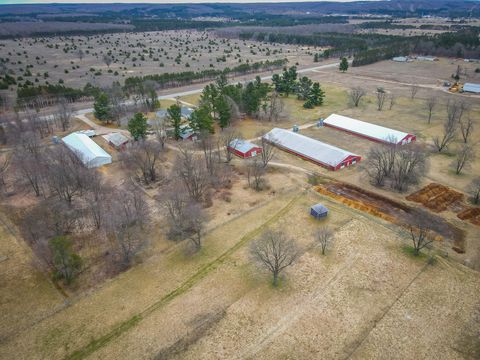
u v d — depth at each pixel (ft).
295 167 247.29
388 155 232.73
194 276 150.92
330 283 145.18
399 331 124.06
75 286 146.82
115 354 118.42
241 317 130.62
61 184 200.34
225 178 229.25
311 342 120.78
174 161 252.62
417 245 160.66
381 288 142.51
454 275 148.36
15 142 281.95
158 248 168.25
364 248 165.07
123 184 223.51
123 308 136.05
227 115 308.81
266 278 148.36
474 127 314.14
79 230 180.75
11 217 193.16
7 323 130.62
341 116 330.75
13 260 161.68
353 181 226.99
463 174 231.30
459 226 179.11
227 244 169.78
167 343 121.60
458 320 128.06
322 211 186.19
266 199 206.90
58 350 120.26
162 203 199.62
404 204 199.31
